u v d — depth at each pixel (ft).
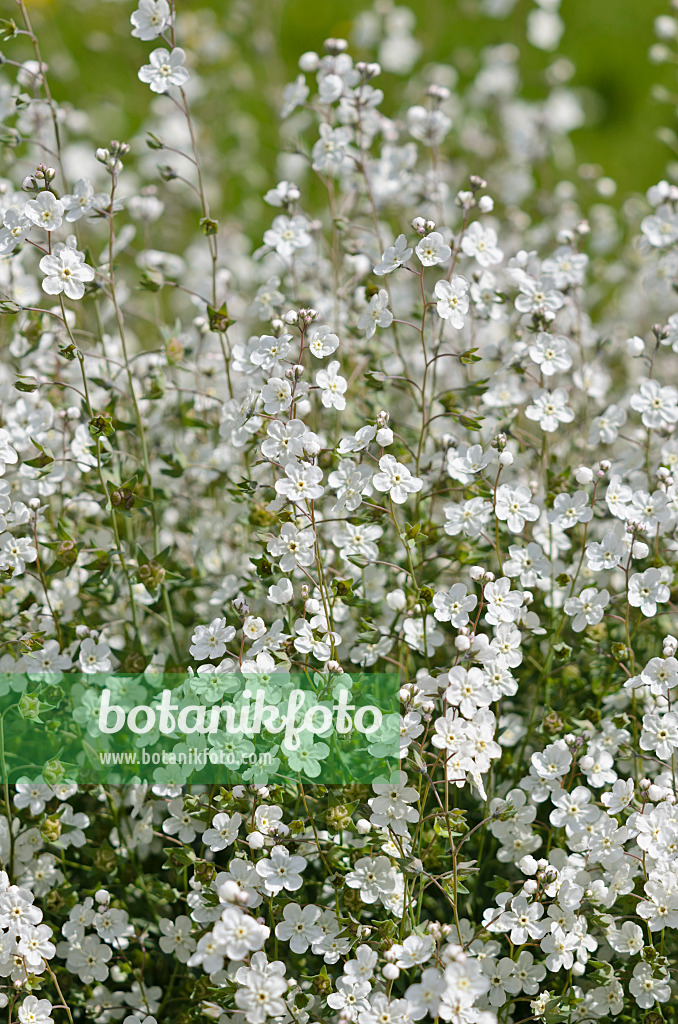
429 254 7.89
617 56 23.49
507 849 7.98
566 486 9.24
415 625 8.24
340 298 10.58
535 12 21.88
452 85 19.13
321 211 18.34
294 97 10.05
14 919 7.14
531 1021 7.91
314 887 8.23
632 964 7.67
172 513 10.71
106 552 8.54
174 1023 7.64
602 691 8.45
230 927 6.18
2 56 9.48
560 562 9.11
